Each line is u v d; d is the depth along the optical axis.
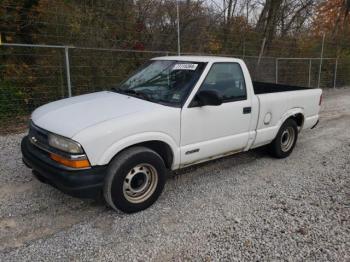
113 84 9.30
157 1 11.52
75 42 8.82
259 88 6.65
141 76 4.58
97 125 3.23
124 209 3.51
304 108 5.78
